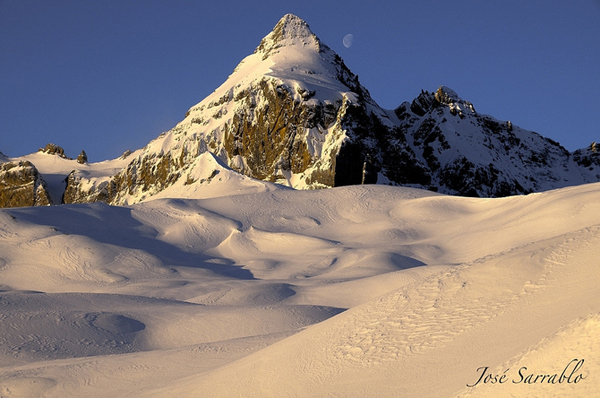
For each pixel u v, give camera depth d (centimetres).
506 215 10056
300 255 9838
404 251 9069
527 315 1599
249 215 12388
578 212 8500
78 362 2959
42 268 8769
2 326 3772
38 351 3509
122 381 2558
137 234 11062
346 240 10969
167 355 2861
